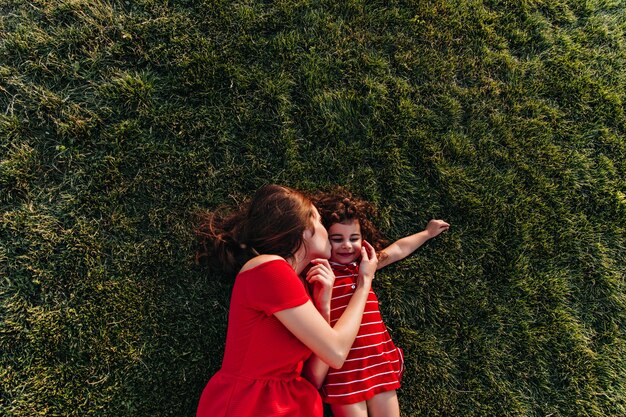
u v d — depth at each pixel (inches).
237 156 97.3
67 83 95.1
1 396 80.8
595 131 110.2
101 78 96.2
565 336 96.7
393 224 99.6
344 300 84.9
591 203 105.7
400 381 91.3
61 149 91.4
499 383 93.2
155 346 86.9
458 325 95.3
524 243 100.7
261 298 69.1
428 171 101.7
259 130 98.7
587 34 118.0
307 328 68.7
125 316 87.0
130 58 98.2
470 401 91.9
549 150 106.9
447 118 105.5
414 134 102.8
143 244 90.7
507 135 106.5
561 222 103.3
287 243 76.5
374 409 81.1
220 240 83.0
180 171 94.5
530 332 96.1
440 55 109.2
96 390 83.4
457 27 111.2
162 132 96.0
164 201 93.2
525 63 112.2
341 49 104.9
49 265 86.9
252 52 101.7
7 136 90.7
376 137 101.7
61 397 82.1
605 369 95.7
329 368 80.7
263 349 70.6
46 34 96.3
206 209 94.0
